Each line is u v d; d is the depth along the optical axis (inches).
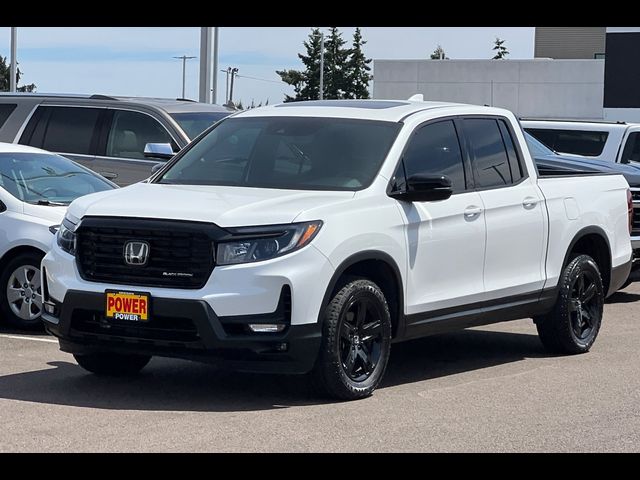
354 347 304.3
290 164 327.9
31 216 416.5
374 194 312.8
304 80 2979.8
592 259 396.2
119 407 293.1
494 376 347.9
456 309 337.7
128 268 292.2
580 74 2101.4
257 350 283.6
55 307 307.0
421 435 271.1
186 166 341.1
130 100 557.9
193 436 264.2
